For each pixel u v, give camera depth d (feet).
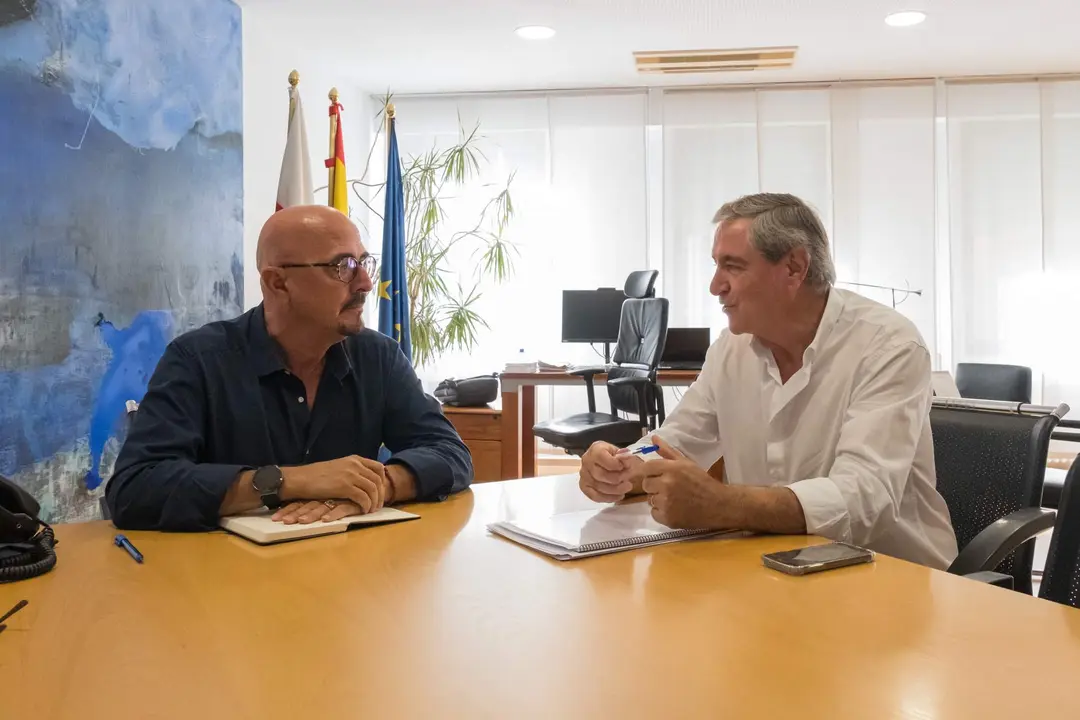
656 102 19.13
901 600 2.97
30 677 2.31
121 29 10.70
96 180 10.30
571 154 19.27
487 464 14.39
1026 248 18.12
